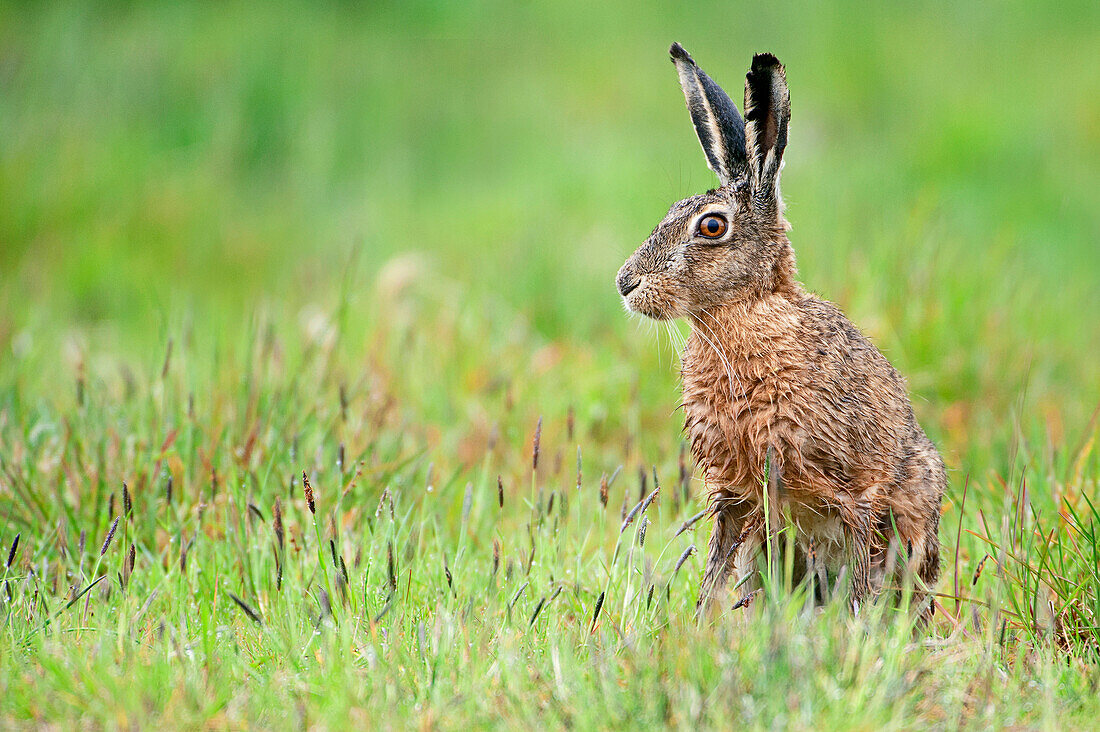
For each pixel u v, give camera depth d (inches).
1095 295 583.8
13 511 335.9
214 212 723.4
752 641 249.6
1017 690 246.8
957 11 1053.2
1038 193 742.5
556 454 396.2
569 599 297.3
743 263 301.7
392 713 232.1
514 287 555.2
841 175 719.1
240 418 379.6
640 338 478.9
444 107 899.4
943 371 450.0
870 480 296.5
